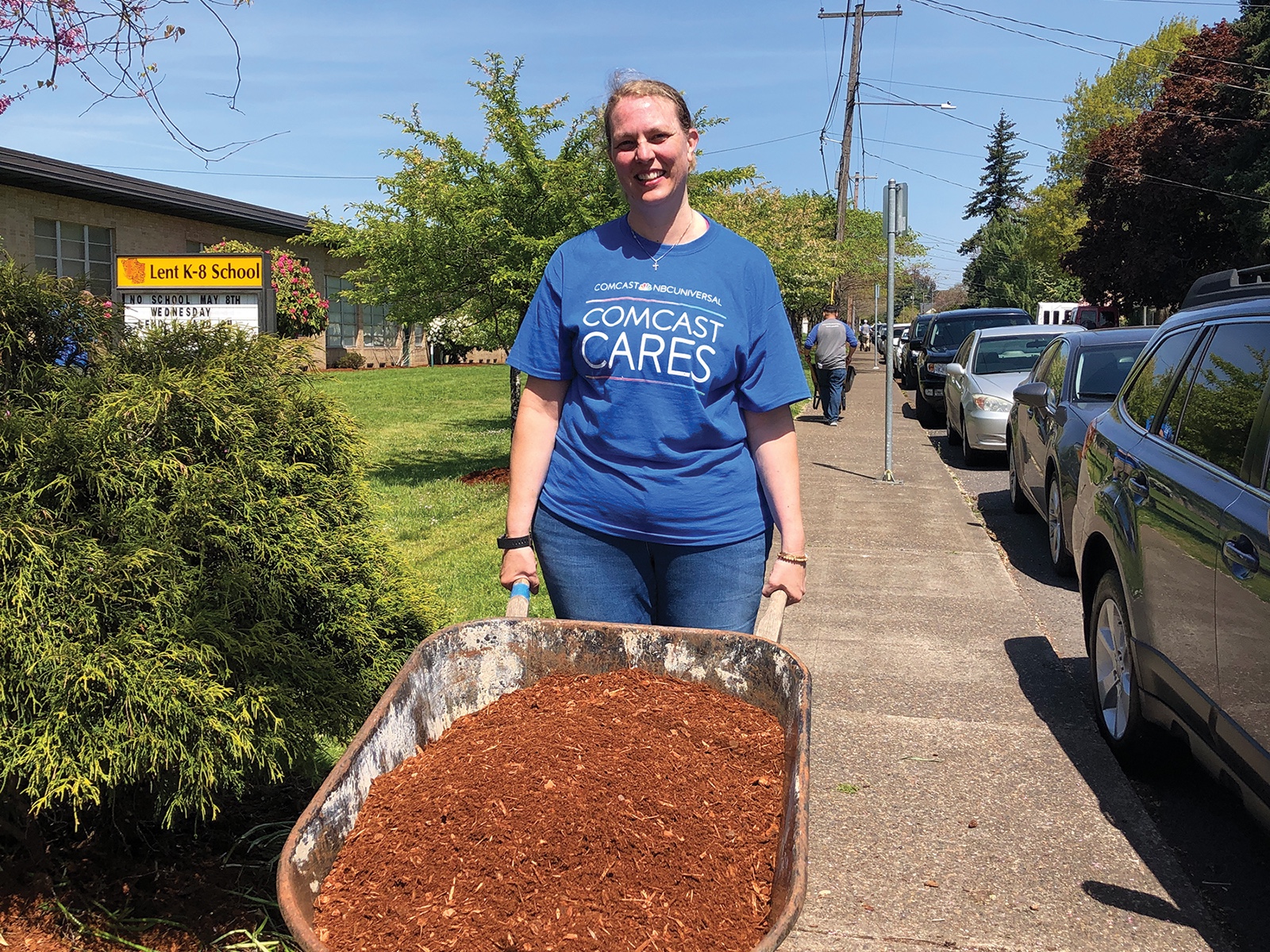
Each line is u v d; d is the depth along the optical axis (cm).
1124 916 309
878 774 405
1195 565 331
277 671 273
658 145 258
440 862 182
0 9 333
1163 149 3616
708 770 211
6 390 277
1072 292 7781
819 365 1602
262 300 783
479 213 958
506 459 1205
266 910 293
